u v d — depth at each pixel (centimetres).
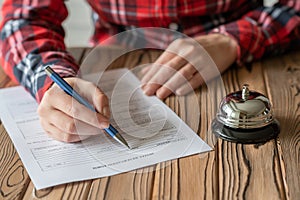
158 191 83
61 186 86
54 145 98
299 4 144
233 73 128
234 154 92
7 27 134
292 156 90
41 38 130
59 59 118
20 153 96
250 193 81
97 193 83
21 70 122
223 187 83
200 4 148
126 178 87
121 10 151
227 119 97
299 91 115
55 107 99
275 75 125
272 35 138
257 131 96
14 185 87
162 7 147
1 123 109
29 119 110
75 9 249
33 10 138
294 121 101
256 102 98
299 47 142
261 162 89
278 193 81
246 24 137
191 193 82
